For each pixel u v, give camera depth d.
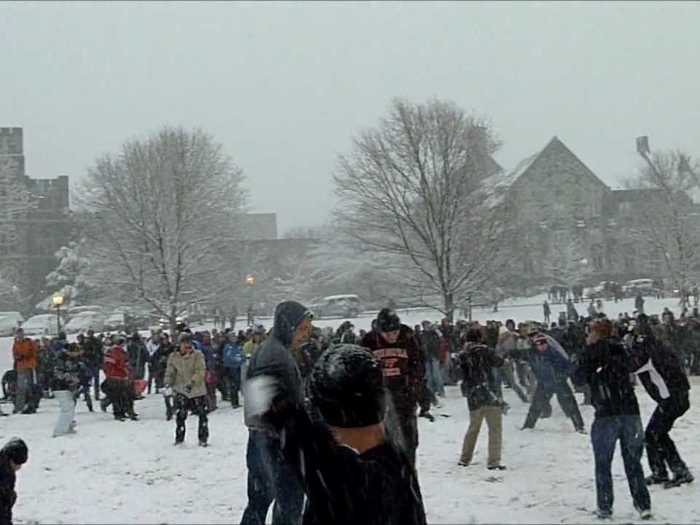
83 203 46.78
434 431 13.73
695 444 11.59
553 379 12.95
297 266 71.00
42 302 67.50
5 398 21.89
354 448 2.70
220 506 8.74
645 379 8.88
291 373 5.49
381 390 2.74
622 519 7.33
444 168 42.09
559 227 69.12
